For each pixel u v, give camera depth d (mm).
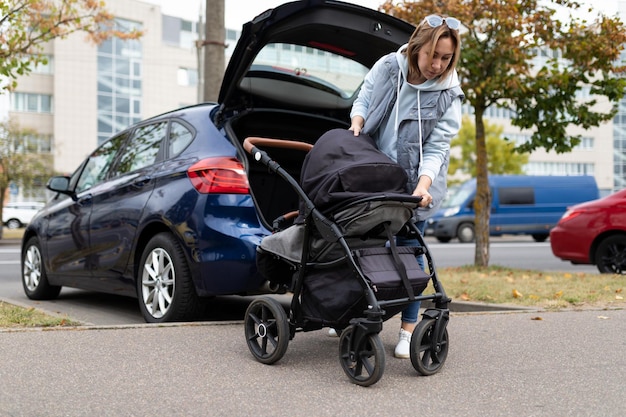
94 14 12250
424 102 3723
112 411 2736
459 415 2777
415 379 3352
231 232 4578
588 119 9250
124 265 5309
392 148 3789
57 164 48406
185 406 2828
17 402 2812
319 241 3420
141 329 4344
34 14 10000
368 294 3191
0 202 25188
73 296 7227
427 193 3510
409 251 3541
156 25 51938
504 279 7922
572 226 9555
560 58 9430
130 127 6059
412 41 3615
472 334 4438
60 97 48688
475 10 8812
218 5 8984
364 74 5082
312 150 3557
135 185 5293
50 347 3770
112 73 50344
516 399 3010
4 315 4684
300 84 5285
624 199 9211
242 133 5320
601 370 3527
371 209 3244
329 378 3338
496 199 21516
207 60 9008
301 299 3539
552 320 4965
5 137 26312
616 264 9211
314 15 4371
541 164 68062
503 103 9859
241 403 2893
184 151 5031
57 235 6355
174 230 4750
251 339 3734
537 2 9031
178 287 4770
